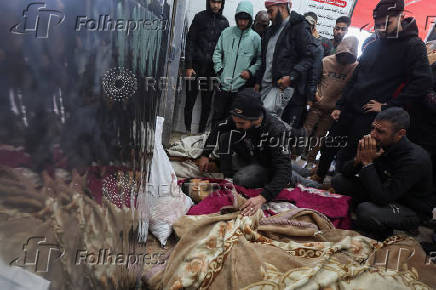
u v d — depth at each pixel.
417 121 2.04
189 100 2.92
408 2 2.98
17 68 0.46
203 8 2.96
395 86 1.91
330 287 1.10
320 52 2.35
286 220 1.54
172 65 2.41
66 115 0.53
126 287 0.88
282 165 1.68
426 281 1.24
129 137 0.72
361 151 1.72
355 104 2.05
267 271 1.13
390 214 1.68
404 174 1.64
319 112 2.58
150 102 0.83
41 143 0.51
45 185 0.53
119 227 0.75
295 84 2.34
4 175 0.48
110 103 0.62
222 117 2.76
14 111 0.47
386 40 1.91
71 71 0.52
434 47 2.40
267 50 2.46
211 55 2.77
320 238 1.46
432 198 1.75
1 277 0.51
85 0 0.52
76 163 0.57
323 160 2.39
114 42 0.59
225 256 1.19
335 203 1.89
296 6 3.02
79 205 0.59
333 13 3.04
